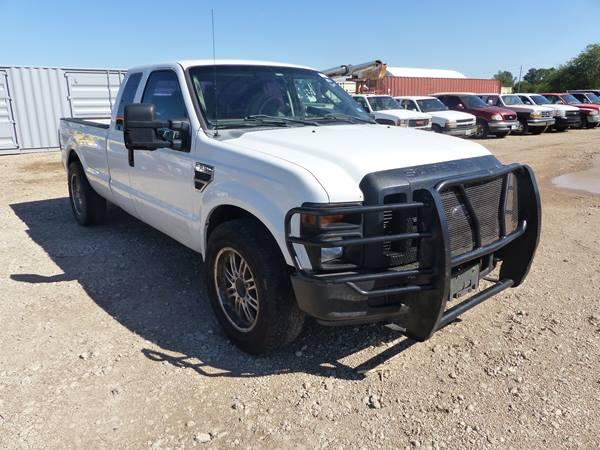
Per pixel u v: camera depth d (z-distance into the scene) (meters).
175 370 3.35
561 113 23.45
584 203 8.09
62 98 15.30
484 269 3.55
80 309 4.24
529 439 2.69
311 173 2.94
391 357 3.49
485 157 3.60
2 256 5.55
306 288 2.91
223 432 2.78
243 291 3.51
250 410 2.95
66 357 3.51
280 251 3.20
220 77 4.28
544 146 17.11
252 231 3.27
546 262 5.27
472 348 3.58
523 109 21.69
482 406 2.95
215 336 3.80
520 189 3.75
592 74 55.59
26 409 2.96
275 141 3.55
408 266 2.99
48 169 11.95
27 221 7.11
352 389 3.14
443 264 2.84
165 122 3.85
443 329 3.86
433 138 3.78
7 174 11.29
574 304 4.26
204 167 3.70
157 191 4.50
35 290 4.61
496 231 3.54
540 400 2.99
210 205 3.62
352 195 2.88
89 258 5.48
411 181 3.00
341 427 2.80
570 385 3.13
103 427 2.82
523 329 3.84
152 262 5.35
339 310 2.89
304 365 3.40
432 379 3.22
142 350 3.60
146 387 3.17
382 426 2.81
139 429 2.80
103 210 6.62
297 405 2.99
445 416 2.88
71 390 3.14
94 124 5.86
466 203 3.20
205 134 3.84
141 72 4.92
